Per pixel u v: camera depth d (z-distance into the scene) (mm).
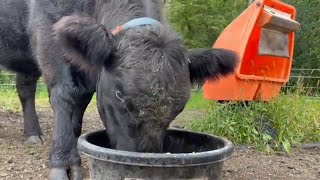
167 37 1643
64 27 1590
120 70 1614
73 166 2148
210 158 1537
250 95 2945
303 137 3184
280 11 3080
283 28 2965
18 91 3039
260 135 2961
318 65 7074
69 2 2158
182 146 1945
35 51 2393
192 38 7555
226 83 2871
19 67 2775
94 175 1646
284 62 3189
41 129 3324
